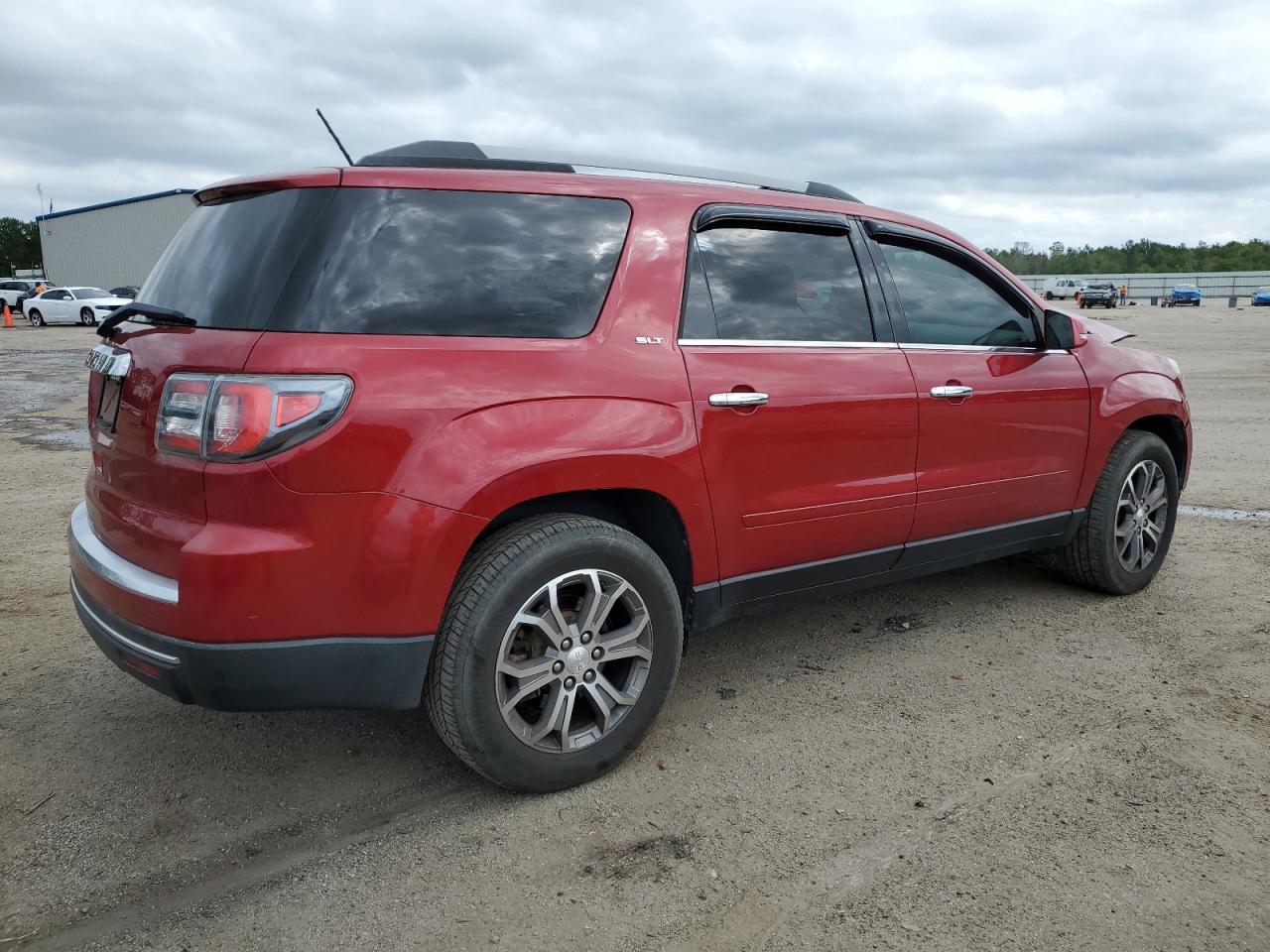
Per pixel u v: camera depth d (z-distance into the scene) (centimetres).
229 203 281
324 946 219
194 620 235
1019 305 416
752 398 307
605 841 259
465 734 262
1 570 500
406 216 265
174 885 241
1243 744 310
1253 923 223
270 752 311
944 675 368
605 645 283
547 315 277
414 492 246
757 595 329
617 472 277
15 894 236
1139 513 454
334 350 242
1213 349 2098
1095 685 357
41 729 324
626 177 309
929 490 365
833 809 273
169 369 251
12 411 1169
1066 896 233
